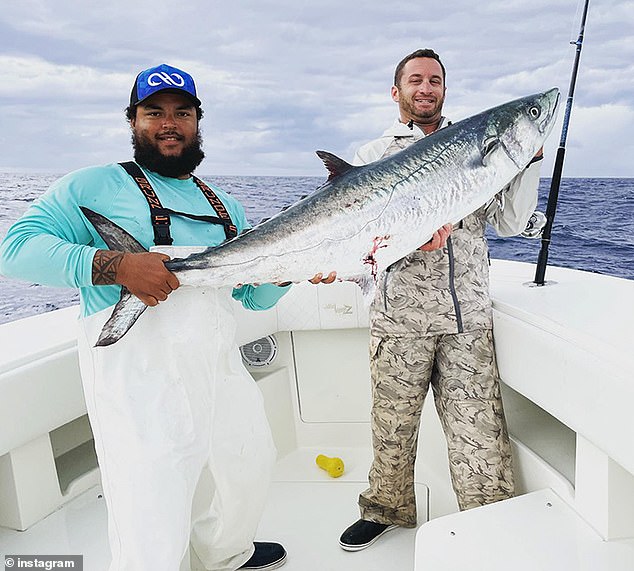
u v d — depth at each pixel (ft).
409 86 6.73
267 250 5.02
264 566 6.76
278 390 9.52
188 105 5.57
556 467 6.22
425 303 6.61
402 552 7.06
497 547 5.24
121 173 5.48
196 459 5.32
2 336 6.81
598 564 4.96
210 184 6.27
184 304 5.34
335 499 8.28
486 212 7.02
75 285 4.92
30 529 6.04
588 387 5.16
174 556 4.95
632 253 27.22
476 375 6.69
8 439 5.72
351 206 5.12
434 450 8.68
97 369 5.17
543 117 5.46
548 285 7.68
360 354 9.47
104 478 5.20
